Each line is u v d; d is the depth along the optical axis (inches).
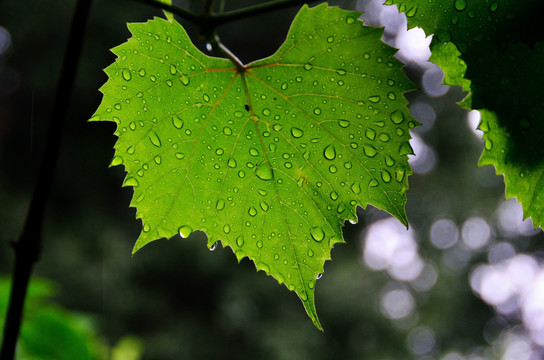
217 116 16.6
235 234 16.9
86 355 19.1
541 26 15.7
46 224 134.2
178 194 16.7
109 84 16.2
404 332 155.1
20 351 18.9
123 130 16.3
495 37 15.8
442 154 168.6
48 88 140.4
